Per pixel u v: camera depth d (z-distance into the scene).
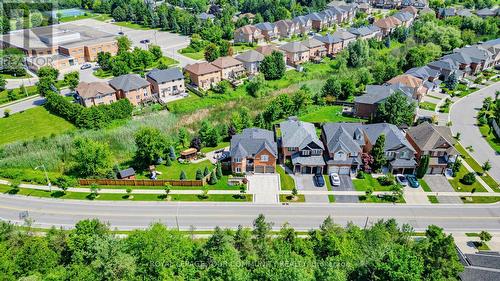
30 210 79.94
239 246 61.97
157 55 154.88
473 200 82.69
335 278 51.12
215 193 84.88
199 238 71.00
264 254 60.25
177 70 128.62
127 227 74.81
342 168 90.19
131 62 143.50
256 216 77.94
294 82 140.62
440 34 171.88
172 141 104.19
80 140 91.00
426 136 91.62
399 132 96.06
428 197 83.50
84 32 176.00
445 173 91.06
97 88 115.75
